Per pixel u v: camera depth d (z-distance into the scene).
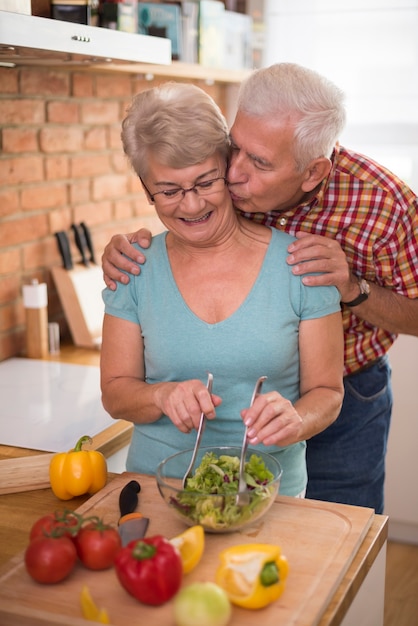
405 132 3.10
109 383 1.50
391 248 1.68
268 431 1.26
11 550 1.25
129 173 2.92
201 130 1.29
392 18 3.03
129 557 1.06
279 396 1.30
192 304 1.44
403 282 1.73
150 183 1.36
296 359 1.47
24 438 1.78
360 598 1.21
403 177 3.14
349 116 3.16
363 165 1.67
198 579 1.12
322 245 1.46
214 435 1.47
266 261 1.44
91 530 1.15
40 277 2.51
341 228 1.68
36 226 2.46
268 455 1.34
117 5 2.17
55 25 1.56
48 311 2.55
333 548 1.19
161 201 1.36
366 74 3.11
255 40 3.20
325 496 2.00
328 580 1.11
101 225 2.78
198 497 1.22
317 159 1.43
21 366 2.35
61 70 2.46
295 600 1.07
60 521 1.17
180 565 1.07
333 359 1.47
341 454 1.97
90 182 2.69
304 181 1.49
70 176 2.58
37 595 1.09
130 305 1.50
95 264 2.66
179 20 2.56
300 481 1.52
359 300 1.66
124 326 1.50
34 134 2.39
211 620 0.98
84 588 1.04
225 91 3.31
